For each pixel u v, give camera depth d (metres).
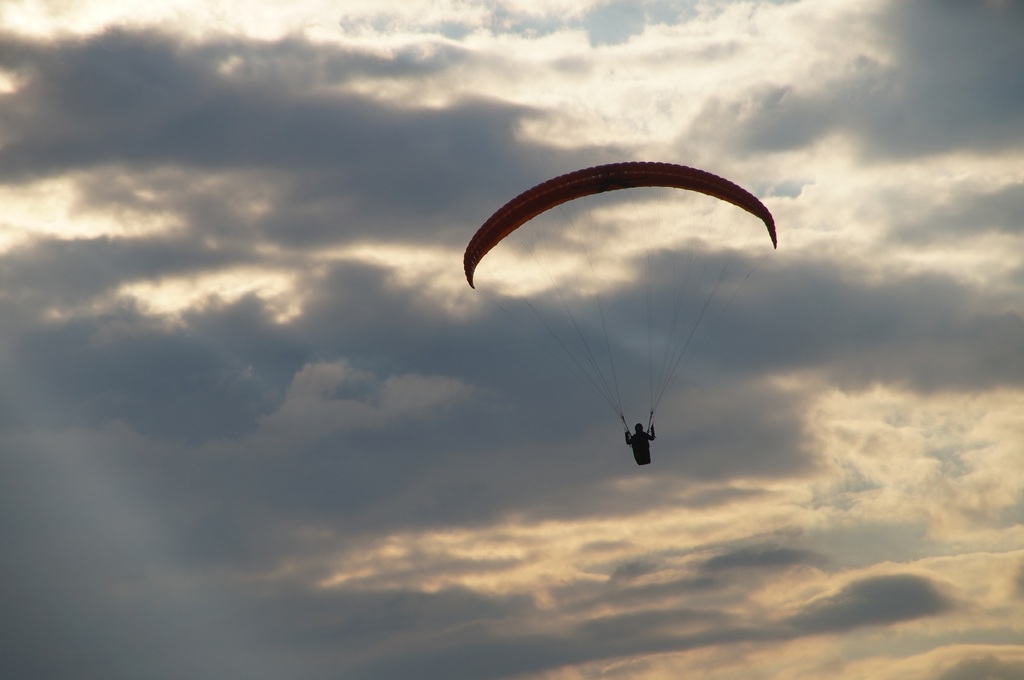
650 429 127.62
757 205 131.00
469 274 136.50
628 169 125.94
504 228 131.12
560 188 127.00
